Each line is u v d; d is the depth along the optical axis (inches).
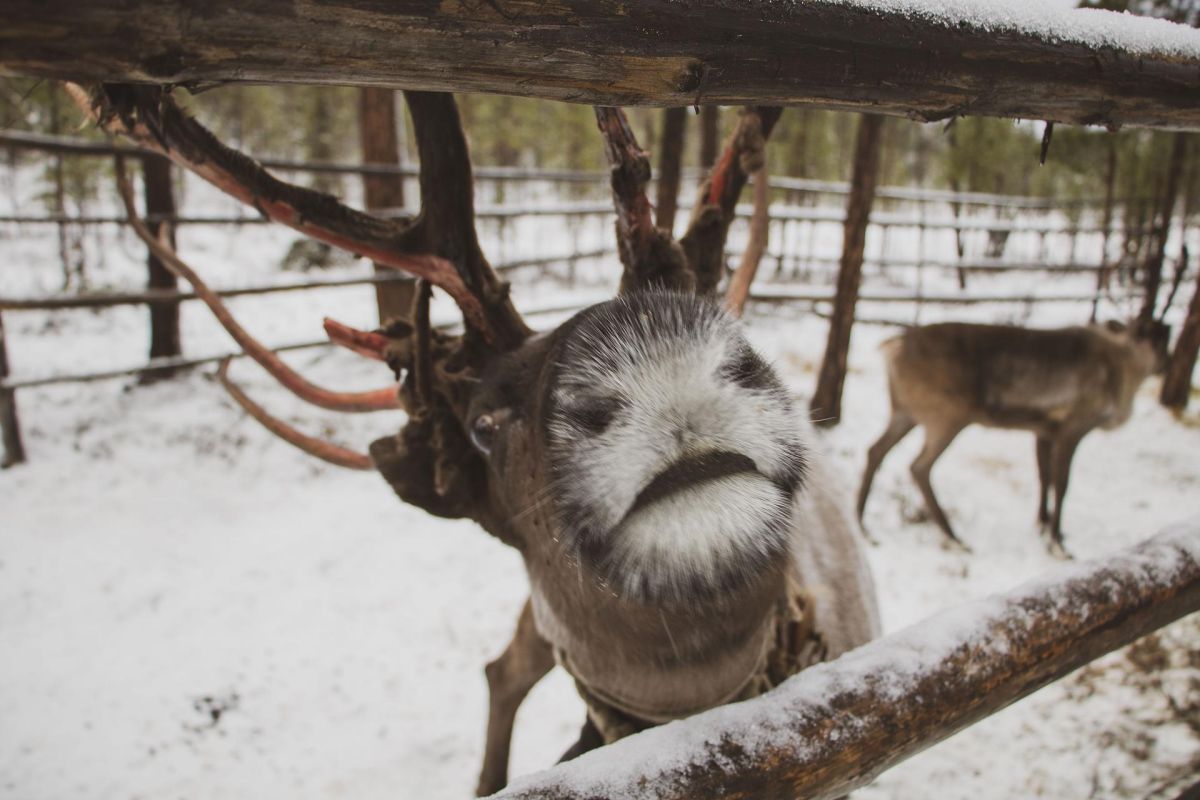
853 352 392.2
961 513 234.8
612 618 44.2
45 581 173.9
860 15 33.9
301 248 564.1
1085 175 455.8
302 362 331.0
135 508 209.3
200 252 587.5
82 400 283.0
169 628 160.9
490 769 95.2
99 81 25.9
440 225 53.2
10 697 138.2
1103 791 118.1
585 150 826.2
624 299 37.2
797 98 35.0
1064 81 38.9
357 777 124.6
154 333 299.3
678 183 266.1
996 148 545.3
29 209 632.4
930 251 741.3
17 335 373.1
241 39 25.5
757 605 45.2
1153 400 349.1
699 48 31.3
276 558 189.6
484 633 163.6
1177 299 484.1
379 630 163.6
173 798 118.9
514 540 57.9
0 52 23.4
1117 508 242.1
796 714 42.9
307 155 890.1
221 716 136.8
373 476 235.3
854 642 80.1
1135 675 145.9
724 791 38.9
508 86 30.6
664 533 32.7
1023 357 210.2
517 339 56.2
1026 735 132.1
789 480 36.5
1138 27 41.2
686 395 32.3
